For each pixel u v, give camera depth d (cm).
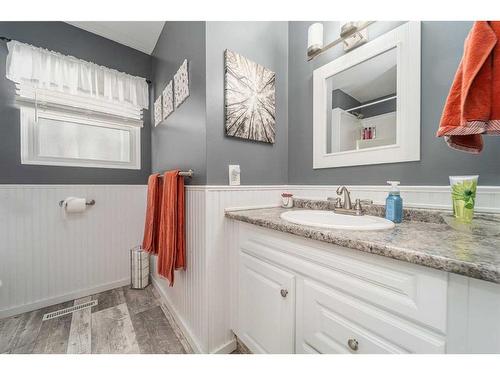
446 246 51
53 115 171
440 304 45
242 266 106
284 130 148
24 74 153
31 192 159
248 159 127
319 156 130
